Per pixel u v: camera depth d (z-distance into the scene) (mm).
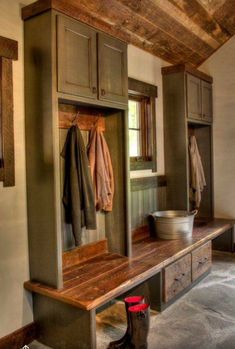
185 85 3631
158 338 2264
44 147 2119
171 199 3797
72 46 2148
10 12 2107
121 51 2580
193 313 2607
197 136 4418
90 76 2289
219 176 4324
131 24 2961
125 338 2139
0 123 2074
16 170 2170
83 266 2496
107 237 2850
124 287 2141
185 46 3715
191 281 3014
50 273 2135
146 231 3459
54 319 2148
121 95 2594
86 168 2426
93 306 1894
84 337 1988
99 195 2656
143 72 3443
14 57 2135
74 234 2348
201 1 3152
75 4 2455
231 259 3932
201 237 3299
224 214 4312
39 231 2182
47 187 2115
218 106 4273
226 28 3846
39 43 2092
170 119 3750
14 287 2168
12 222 2150
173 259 2688
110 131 2777
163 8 2961
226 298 2865
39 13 2080
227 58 4172
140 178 3375
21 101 2193
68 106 2486
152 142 3590
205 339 2248
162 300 2611
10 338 2129
